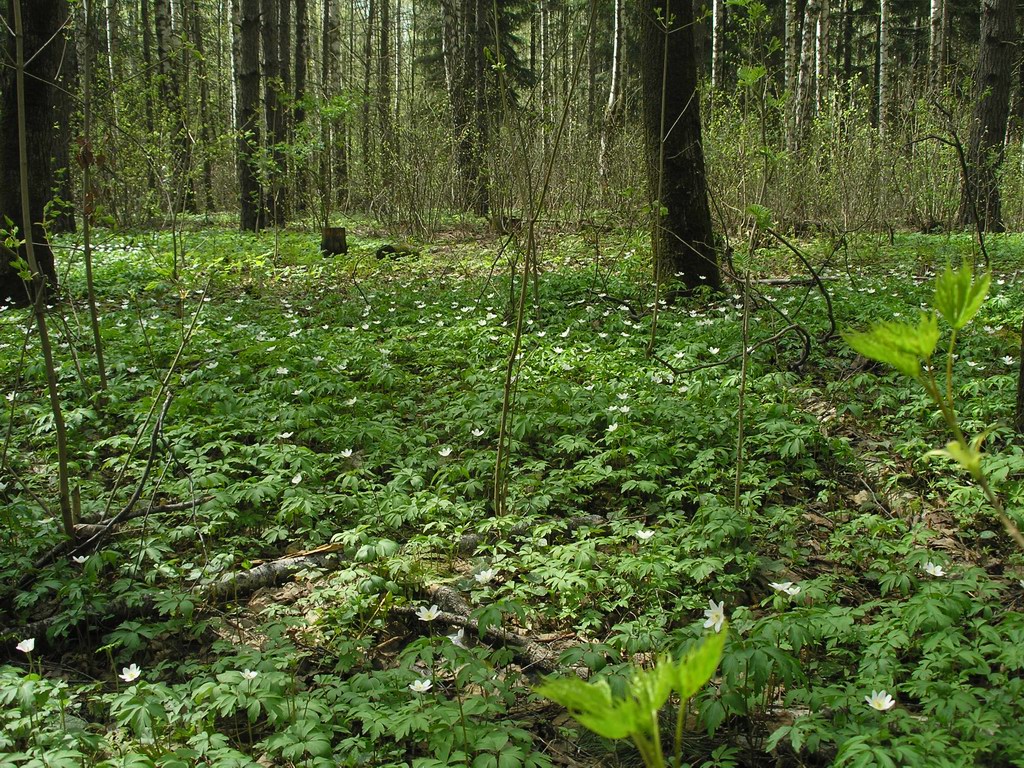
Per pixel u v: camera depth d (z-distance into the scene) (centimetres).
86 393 646
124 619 391
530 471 536
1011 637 299
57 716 315
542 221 1595
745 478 485
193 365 743
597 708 79
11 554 423
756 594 397
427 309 985
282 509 461
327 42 2675
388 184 1845
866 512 480
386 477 547
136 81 1473
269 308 1030
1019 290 927
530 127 1344
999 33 1605
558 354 750
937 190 1680
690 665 80
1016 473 480
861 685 301
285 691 307
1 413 633
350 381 697
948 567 373
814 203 1641
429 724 287
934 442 543
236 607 401
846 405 586
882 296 967
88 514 479
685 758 293
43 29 887
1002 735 257
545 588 391
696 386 631
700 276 1007
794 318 838
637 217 1427
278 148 1483
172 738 301
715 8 2091
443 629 383
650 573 390
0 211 927
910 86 2038
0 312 930
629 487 477
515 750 272
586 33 484
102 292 1091
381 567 417
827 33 2347
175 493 498
